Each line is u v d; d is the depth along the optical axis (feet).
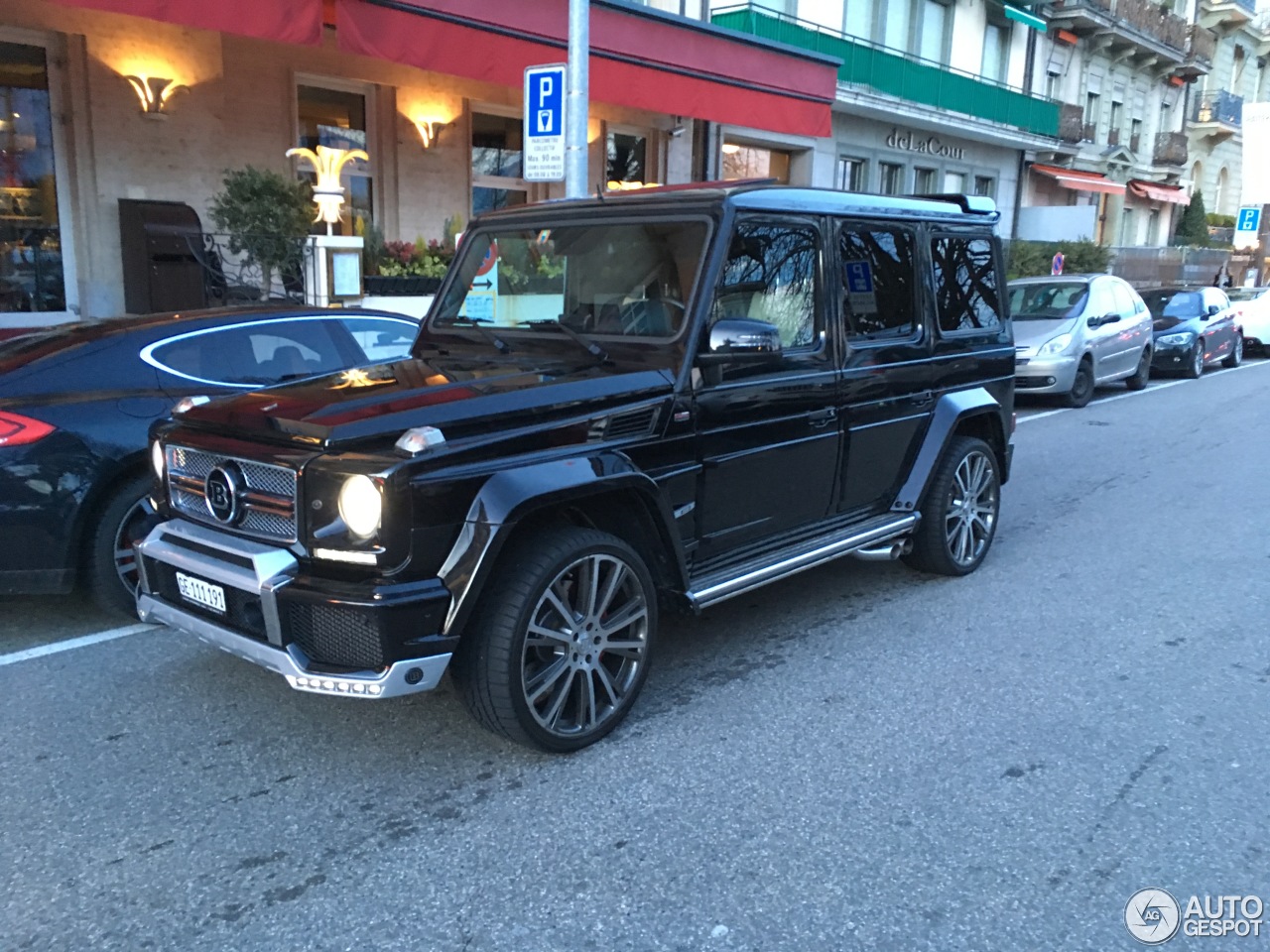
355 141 40.83
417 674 10.11
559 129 26.25
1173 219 122.31
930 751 12.10
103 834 10.26
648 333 13.05
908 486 17.24
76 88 32.04
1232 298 68.33
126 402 15.39
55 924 8.84
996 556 20.57
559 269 14.17
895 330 16.46
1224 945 8.61
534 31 34.65
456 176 44.14
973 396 18.12
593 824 10.47
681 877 9.55
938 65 74.59
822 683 14.10
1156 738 12.48
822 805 10.84
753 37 44.78
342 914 9.00
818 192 14.80
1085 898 9.26
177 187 34.91
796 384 14.23
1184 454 31.91
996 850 10.02
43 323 32.35
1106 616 16.97
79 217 32.86
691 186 13.92
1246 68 135.33
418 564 10.11
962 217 18.21
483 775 11.47
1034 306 43.45
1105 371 43.52
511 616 10.81
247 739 12.36
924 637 15.96
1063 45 92.43
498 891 9.35
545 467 10.91
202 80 34.86
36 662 14.64
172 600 11.78
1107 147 101.24
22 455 14.26
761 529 14.35
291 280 33.94
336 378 12.77
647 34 40.32
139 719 12.89
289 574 10.36
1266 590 18.38
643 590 12.26
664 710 13.21
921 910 9.07
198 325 16.89
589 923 8.87
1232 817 10.65
